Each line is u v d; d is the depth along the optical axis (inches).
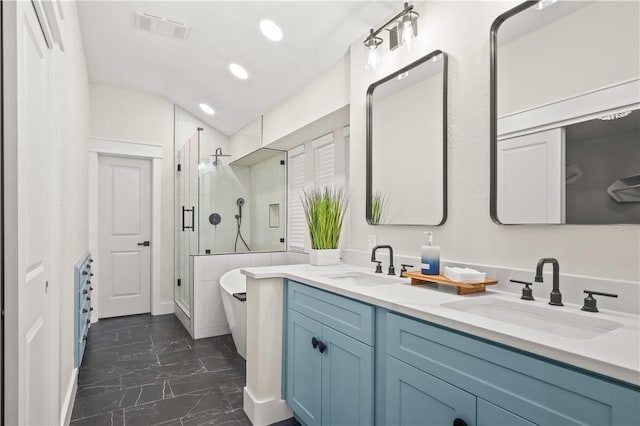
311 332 71.1
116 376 103.7
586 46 49.3
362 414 56.4
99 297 168.7
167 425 78.7
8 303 41.4
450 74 70.2
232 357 119.3
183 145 173.0
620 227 45.9
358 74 94.4
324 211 95.8
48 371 64.0
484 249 63.4
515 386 35.3
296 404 75.8
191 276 142.0
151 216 179.0
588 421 29.9
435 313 44.0
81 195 116.0
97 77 160.6
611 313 44.4
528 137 56.2
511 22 59.2
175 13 109.1
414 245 78.1
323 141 130.7
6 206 40.8
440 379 43.3
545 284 53.3
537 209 54.9
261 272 81.1
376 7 83.8
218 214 150.3
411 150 78.9
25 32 45.4
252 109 152.6
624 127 45.3
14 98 40.8
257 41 111.0
